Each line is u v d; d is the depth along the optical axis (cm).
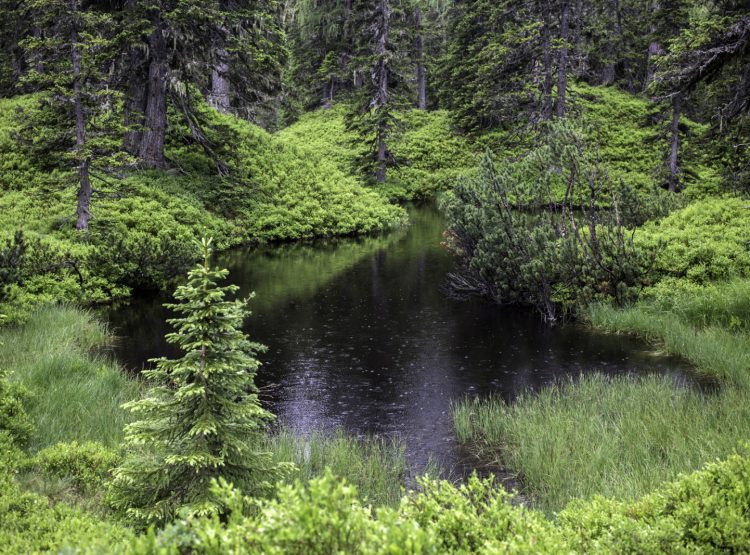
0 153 2441
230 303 515
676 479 589
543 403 919
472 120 4428
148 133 2536
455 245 1869
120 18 2336
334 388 1030
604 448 712
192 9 2222
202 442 502
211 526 301
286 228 2636
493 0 4278
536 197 1666
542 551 319
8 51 3250
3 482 508
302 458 729
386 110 3662
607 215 1727
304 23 5425
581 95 4322
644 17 4150
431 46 5675
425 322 1432
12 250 1408
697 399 860
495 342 1268
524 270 1412
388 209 3183
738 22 1602
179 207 2331
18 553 393
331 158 4112
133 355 1162
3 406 696
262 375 1098
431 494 406
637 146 3709
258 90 2750
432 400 970
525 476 702
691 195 2761
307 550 278
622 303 1375
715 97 2261
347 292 1734
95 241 1834
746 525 356
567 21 3344
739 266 1339
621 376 1030
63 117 1867
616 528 372
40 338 1144
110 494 515
